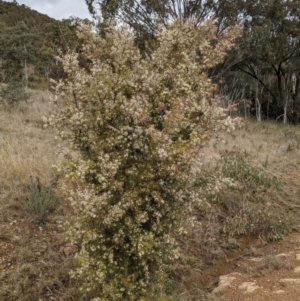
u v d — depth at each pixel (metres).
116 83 2.97
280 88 20.67
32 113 10.56
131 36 3.33
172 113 2.83
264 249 5.16
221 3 15.45
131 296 2.88
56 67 17.59
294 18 17.80
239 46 16.12
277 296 3.66
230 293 3.85
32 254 4.05
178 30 3.48
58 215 4.81
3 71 21.48
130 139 2.82
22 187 5.22
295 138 12.89
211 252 4.98
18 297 3.51
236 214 5.83
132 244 2.92
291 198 6.97
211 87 3.41
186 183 3.04
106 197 2.73
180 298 3.68
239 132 12.38
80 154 3.14
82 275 2.97
